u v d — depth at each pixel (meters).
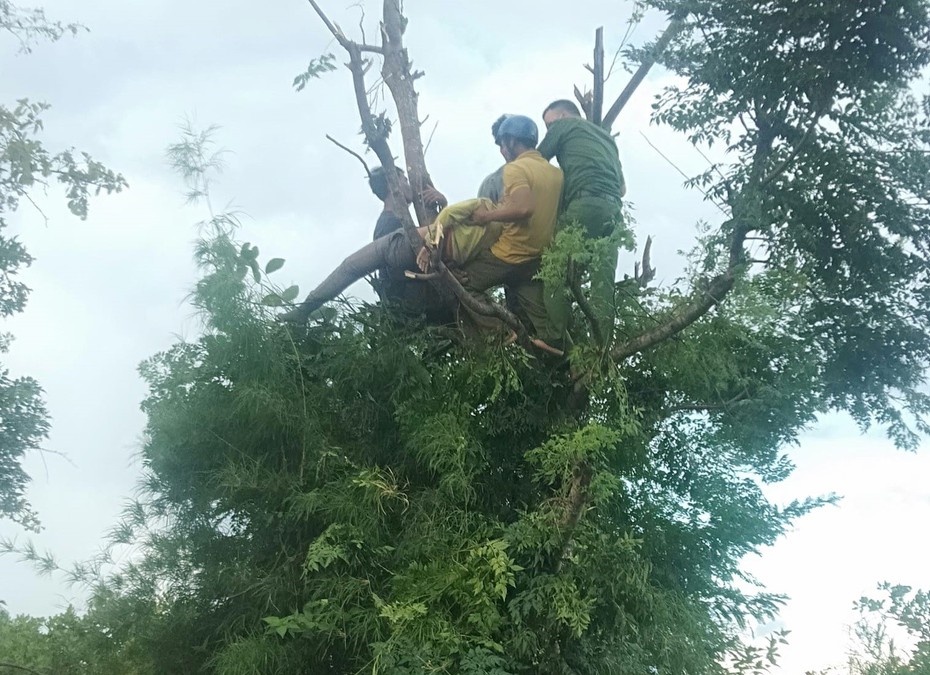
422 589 6.14
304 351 7.19
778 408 7.12
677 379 7.07
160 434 7.07
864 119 6.59
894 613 6.91
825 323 7.36
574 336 7.06
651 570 6.66
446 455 6.57
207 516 7.22
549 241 6.97
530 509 6.75
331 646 6.71
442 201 7.75
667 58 6.64
